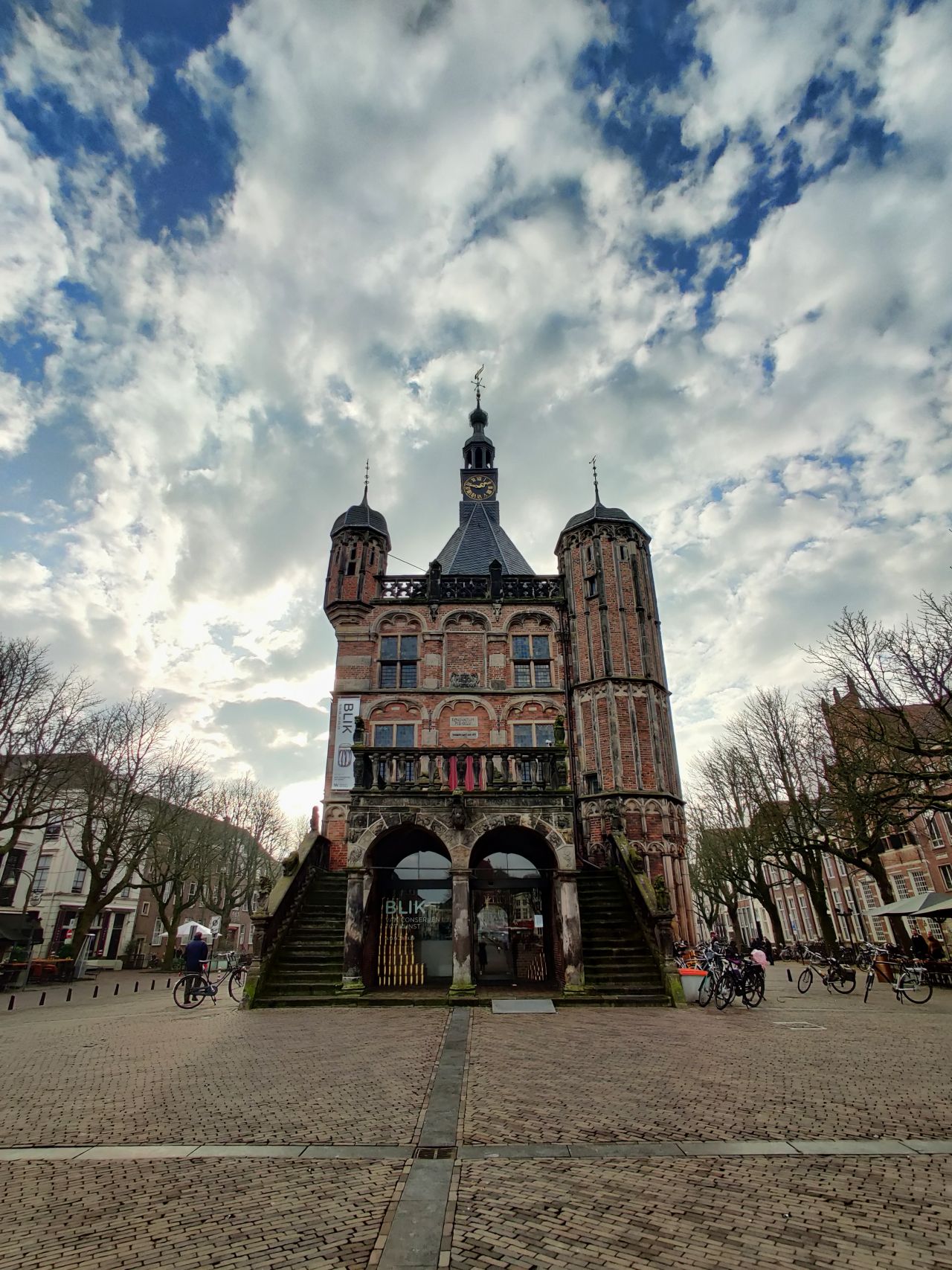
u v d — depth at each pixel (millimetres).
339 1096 7855
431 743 25547
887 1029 12617
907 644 21047
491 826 17219
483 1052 10281
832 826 27547
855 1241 4223
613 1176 5359
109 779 32719
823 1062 9555
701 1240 4254
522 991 16812
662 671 27359
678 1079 8508
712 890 51906
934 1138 6207
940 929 34719
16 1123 6934
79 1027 14453
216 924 61188
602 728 25406
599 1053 10195
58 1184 5305
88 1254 4168
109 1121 6977
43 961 31344
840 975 21469
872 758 22828
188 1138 6430
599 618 26859
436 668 26766
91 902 32656
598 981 16672
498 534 33906
